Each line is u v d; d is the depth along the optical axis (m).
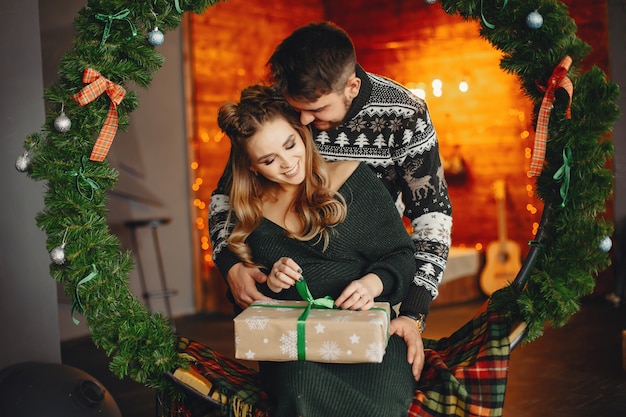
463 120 6.83
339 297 2.01
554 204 2.18
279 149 2.08
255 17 6.79
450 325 5.41
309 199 2.15
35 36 3.24
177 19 2.26
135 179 6.10
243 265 2.24
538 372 4.16
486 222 6.76
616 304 5.86
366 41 7.32
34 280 3.23
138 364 2.22
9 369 3.01
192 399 2.24
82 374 2.96
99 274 2.21
